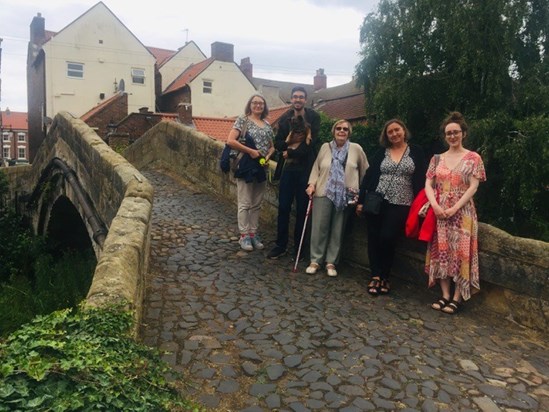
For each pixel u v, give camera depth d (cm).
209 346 391
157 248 648
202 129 2731
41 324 249
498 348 425
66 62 3531
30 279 1307
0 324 781
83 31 3572
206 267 586
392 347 408
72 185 973
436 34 1708
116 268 358
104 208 759
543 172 1429
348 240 642
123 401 206
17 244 1409
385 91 1755
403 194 525
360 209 551
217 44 3850
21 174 1712
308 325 441
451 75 1675
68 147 1062
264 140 644
